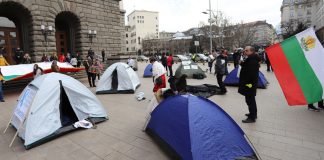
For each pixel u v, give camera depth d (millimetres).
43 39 18781
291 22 67125
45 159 4422
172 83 5891
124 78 10695
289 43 6703
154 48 92000
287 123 5801
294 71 6574
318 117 6191
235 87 10953
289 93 6566
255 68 5723
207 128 3980
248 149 4086
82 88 6434
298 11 82375
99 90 10625
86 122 5969
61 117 5824
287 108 7172
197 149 3789
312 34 6551
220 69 9258
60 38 22531
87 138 5301
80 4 21578
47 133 5207
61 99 5926
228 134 4074
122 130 5738
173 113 4477
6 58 18969
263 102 8008
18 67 11500
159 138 4852
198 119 4020
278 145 4598
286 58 6660
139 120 6516
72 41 22328
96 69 12930
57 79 5902
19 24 19500
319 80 6371
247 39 56969
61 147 4895
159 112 5016
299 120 5996
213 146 3889
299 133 5141
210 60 17938
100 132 5641
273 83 12062
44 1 18766
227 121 4223
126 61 23391
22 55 16016
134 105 8281
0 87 9820
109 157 4383
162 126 4805
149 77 16859
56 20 22031
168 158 4266
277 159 4066
